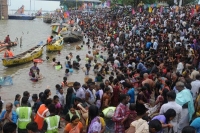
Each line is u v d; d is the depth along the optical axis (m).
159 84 12.55
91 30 50.09
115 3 74.69
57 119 8.17
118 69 19.72
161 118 7.27
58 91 12.85
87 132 7.27
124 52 26.16
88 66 22.06
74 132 7.23
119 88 11.96
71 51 33.38
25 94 10.71
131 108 9.15
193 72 12.38
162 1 65.75
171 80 12.63
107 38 37.44
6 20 86.38
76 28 50.69
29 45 37.59
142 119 7.20
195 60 18.28
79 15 86.56
